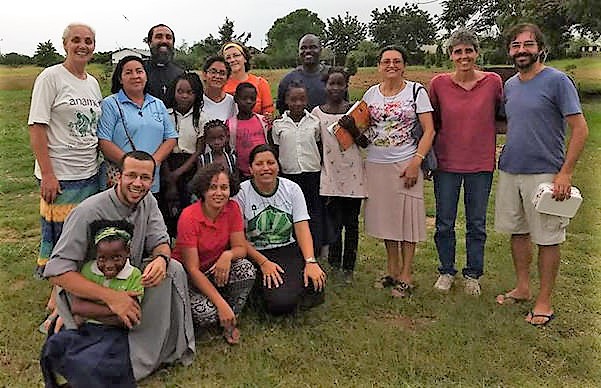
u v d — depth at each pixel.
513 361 3.92
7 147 12.61
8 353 3.96
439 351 4.04
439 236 5.10
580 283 5.32
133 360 3.60
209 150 5.02
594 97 20.39
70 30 4.27
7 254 5.97
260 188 4.57
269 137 5.35
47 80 4.23
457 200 5.03
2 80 28.53
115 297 3.55
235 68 5.91
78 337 3.55
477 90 4.78
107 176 4.57
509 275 5.52
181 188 5.06
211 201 4.12
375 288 5.16
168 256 3.85
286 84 5.99
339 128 4.96
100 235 3.54
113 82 4.77
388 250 5.21
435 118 4.95
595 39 26.56
